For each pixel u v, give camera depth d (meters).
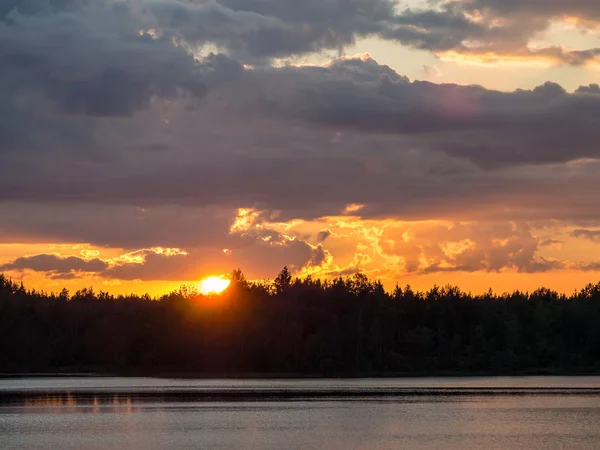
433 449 104.12
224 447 105.44
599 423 129.88
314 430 120.94
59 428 121.81
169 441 110.06
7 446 105.12
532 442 109.69
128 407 152.50
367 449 104.19
